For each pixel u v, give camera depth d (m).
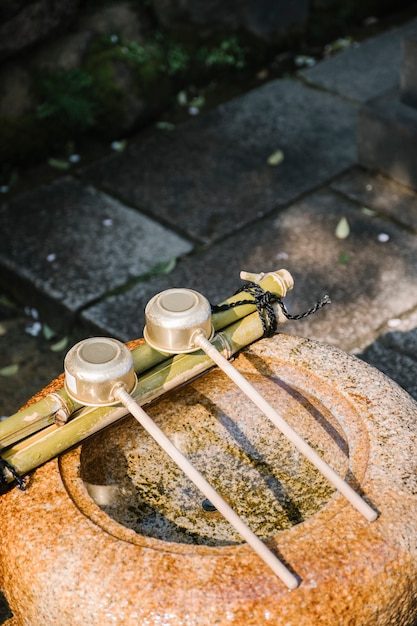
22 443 1.86
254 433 2.14
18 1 4.22
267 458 2.12
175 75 5.03
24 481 1.82
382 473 1.78
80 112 4.54
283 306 2.16
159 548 1.67
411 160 4.06
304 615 1.55
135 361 1.96
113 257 3.82
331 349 2.14
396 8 5.93
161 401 2.12
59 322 3.66
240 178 4.31
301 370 2.09
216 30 5.11
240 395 2.14
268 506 2.06
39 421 1.87
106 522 1.74
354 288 3.57
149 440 2.09
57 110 4.55
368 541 1.64
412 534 1.67
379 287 3.57
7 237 3.98
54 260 3.82
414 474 1.78
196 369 2.02
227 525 2.04
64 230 4.00
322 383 2.05
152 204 4.16
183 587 1.58
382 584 1.60
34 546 1.69
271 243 3.86
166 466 2.10
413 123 4.01
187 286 3.64
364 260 3.72
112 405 1.82
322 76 5.15
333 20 5.60
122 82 4.65
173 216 4.07
